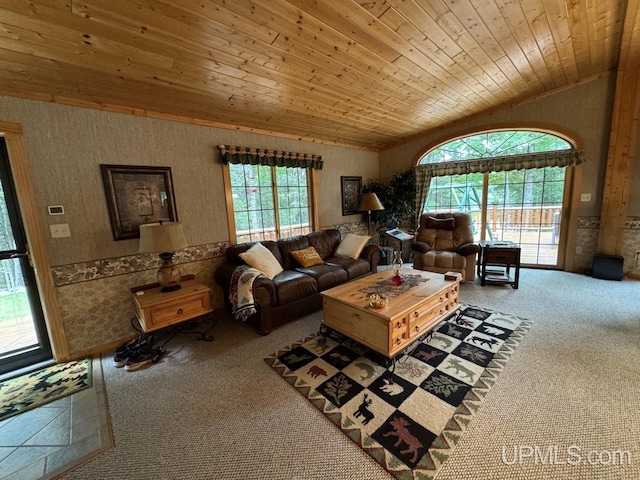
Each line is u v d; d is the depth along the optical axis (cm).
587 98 390
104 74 212
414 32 221
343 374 209
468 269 400
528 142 446
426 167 521
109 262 265
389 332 199
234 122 340
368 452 145
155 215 290
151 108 276
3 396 202
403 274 303
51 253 236
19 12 149
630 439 145
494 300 336
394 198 527
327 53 232
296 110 335
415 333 225
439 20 212
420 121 441
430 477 130
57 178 235
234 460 145
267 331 279
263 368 223
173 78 232
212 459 146
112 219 263
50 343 247
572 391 180
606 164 389
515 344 238
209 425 168
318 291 325
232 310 286
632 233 386
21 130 218
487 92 372
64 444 160
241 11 174
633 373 194
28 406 191
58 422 176
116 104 257
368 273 407
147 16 166
